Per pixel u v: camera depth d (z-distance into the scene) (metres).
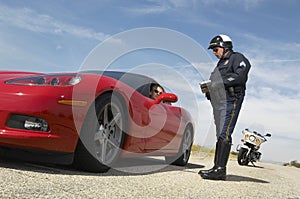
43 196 1.99
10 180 2.27
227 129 3.63
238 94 3.64
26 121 2.64
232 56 3.65
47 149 2.66
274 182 4.27
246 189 3.24
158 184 2.91
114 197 2.21
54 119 2.65
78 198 2.06
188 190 2.80
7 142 2.62
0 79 2.88
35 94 2.66
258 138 8.16
